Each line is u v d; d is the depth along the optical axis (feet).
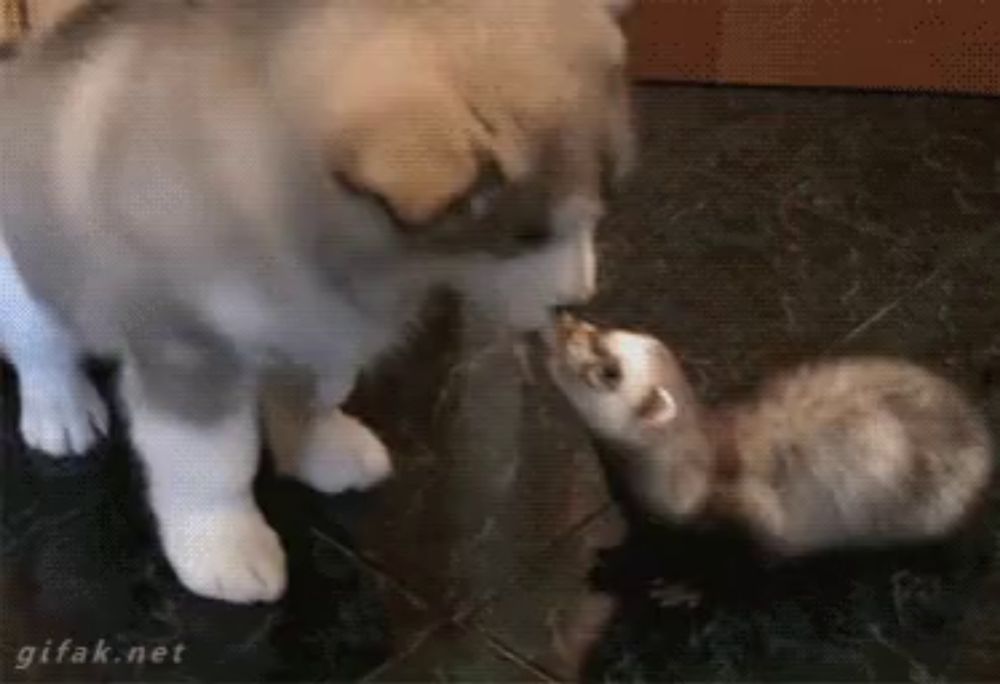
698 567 5.00
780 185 6.48
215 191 3.77
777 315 5.90
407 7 3.59
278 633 4.88
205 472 4.65
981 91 6.88
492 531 5.14
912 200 6.41
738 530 4.89
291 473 5.26
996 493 5.14
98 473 5.31
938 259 6.14
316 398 4.87
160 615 4.92
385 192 3.40
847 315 5.90
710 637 4.86
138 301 4.10
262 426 5.12
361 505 5.23
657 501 4.87
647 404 4.69
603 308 5.93
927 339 5.80
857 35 6.75
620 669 4.79
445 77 3.51
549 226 3.77
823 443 4.91
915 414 5.00
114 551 5.09
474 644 4.85
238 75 3.70
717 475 4.83
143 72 3.87
